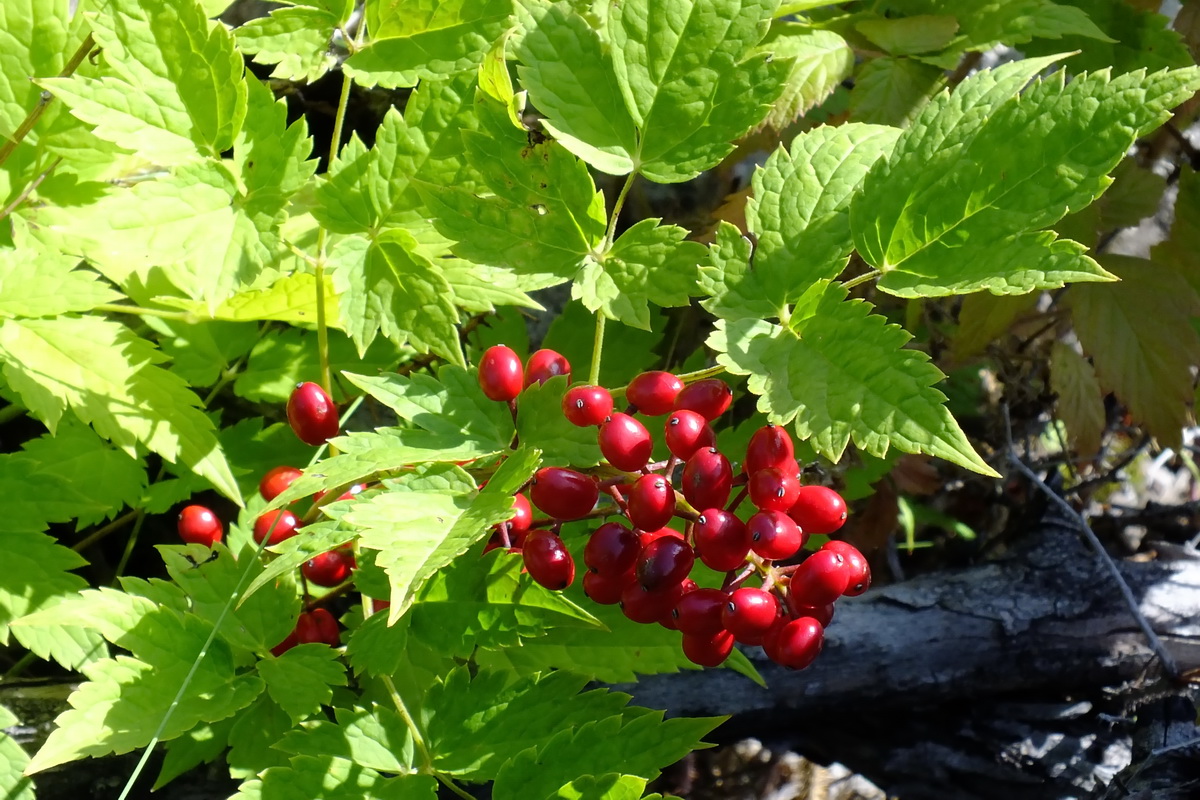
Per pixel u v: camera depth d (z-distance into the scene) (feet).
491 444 1.56
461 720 1.60
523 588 1.57
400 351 1.89
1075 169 1.48
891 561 2.15
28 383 1.67
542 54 1.56
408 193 1.65
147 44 1.59
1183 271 1.95
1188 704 1.86
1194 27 1.94
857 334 1.51
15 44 1.70
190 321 1.78
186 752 1.68
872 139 1.60
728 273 1.57
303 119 1.63
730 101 1.56
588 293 1.58
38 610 1.67
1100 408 1.94
